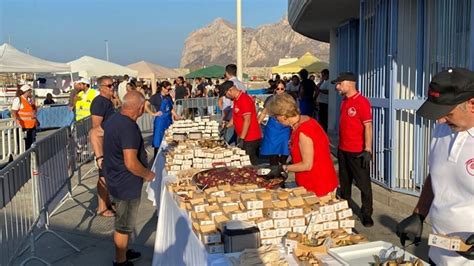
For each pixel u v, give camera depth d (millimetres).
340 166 5906
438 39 6070
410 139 6750
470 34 5199
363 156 5527
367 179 5723
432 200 2555
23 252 5199
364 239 2891
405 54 6730
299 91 12414
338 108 13836
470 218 2232
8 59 18469
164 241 4328
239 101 7012
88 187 8828
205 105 19328
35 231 5711
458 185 2271
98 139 6500
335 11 11273
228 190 3695
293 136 3988
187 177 4551
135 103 4473
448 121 2230
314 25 14258
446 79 2137
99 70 24562
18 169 4691
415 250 5031
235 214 3043
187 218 3445
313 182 3883
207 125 8406
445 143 2350
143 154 4738
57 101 27438
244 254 2641
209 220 3113
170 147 6484
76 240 5891
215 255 2803
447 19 5848
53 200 6352
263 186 3900
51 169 6359
